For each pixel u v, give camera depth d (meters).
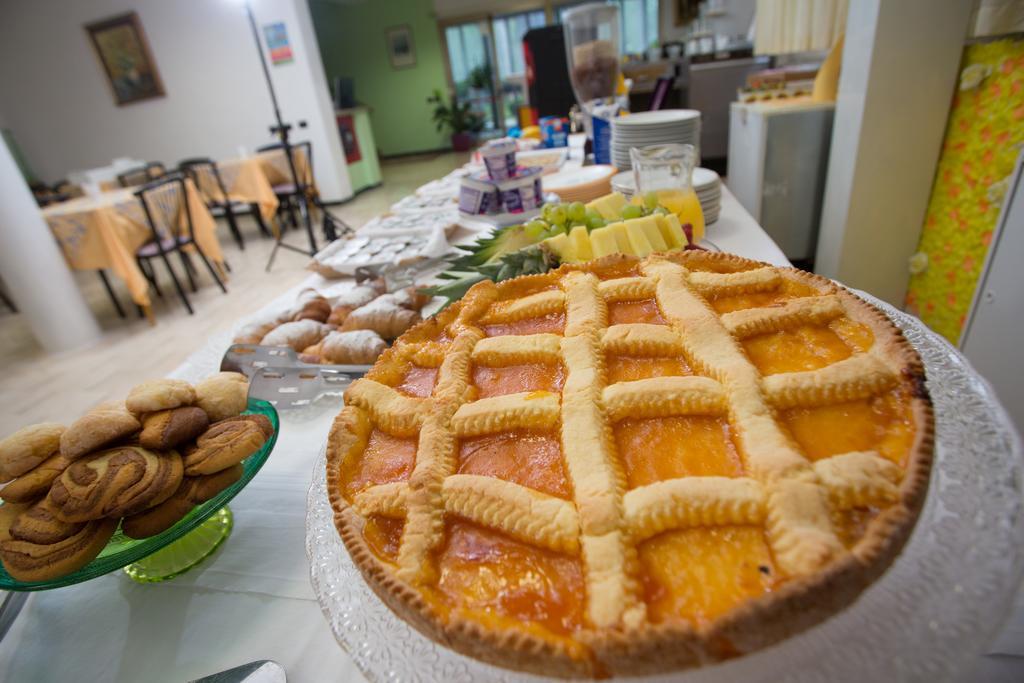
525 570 0.61
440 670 0.58
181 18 6.88
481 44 10.31
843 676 0.51
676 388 0.74
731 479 0.61
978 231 2.14
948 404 0.75
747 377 0.73
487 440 0.77
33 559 0.72
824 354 0.79
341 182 7.49
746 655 0.52
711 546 0.58
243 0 4.50
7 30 7.37
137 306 4.68
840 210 2.56
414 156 11.45
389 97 10.98
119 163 6.01
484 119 10.98
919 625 0.53
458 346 0.93
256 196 5.50
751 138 3.00
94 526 0.75
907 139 2.29
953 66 2.13
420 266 1.71
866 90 2.24
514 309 1.01
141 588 0.85
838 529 0.56
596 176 2.08
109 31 7.12
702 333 0.82
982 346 1.89
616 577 0.55
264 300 4.41
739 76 4.80
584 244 1.27
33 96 7.82
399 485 0.72
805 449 0.66
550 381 0.85
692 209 1.53
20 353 4.02
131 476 0.75
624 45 9.41
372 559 0.64
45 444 0.81
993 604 0.52
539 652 0.51
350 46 10.56
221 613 0.79
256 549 0.88
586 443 0.69
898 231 2.50
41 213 3.81
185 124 7.58
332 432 0.82
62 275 3.87
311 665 0.70
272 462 1.06
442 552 0.65
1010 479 0.62
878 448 0.64
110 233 3.85
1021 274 1.69
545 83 4.23
